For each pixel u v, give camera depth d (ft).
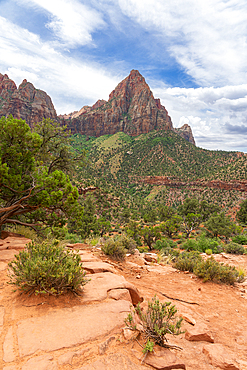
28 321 8.87
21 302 10.43
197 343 10.62
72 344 7.67
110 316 9.78
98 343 7.97
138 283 20.26
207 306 16.43
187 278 24.43
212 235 155.33
